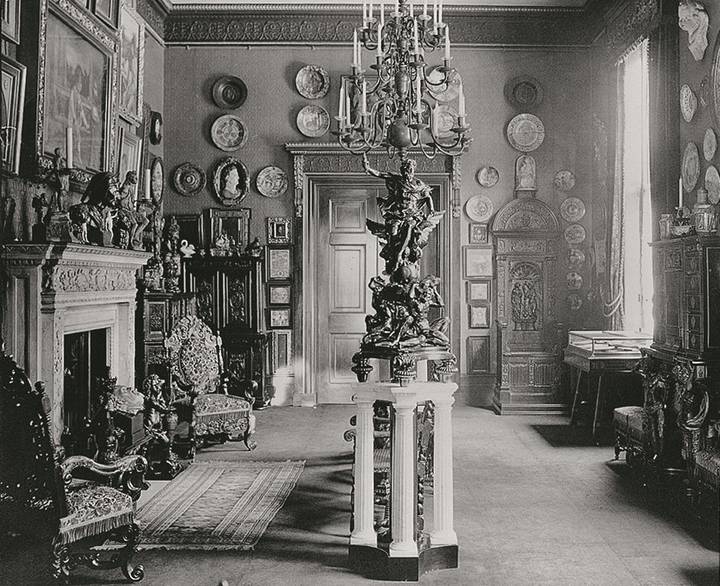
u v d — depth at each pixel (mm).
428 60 10688
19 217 5930
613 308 9383
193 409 7516
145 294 7930
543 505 5918
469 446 8008
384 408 6219
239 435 7918
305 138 10688
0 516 4227
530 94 10633
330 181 10750
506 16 10609
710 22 6602
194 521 5559
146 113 9734
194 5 10547
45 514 4195
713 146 6559
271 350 10664
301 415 9922
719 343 5844
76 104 6824
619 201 9297
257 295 10305
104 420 5828
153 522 5535
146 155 9750
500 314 10477
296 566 4688
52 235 5570
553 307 10477
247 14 10641
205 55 10703
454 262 10617
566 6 10531
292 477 6828
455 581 4441
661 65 7516
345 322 10883
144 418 6762
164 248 8859
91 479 5000
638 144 9203
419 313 4824
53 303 5438
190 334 8094
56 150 5855
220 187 10648
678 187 7445
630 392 8750
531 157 10625
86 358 6910
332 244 10898
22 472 4219
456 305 10625
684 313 6176
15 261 5297
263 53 10695
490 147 10656
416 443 4637
